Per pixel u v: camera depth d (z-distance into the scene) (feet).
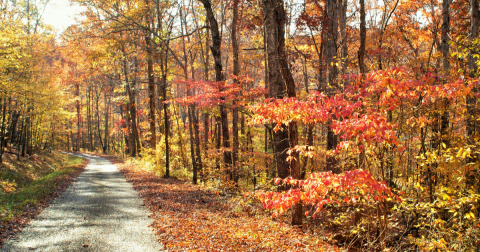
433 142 23.04
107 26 59.21
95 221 25.86
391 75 15.62
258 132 65.26
